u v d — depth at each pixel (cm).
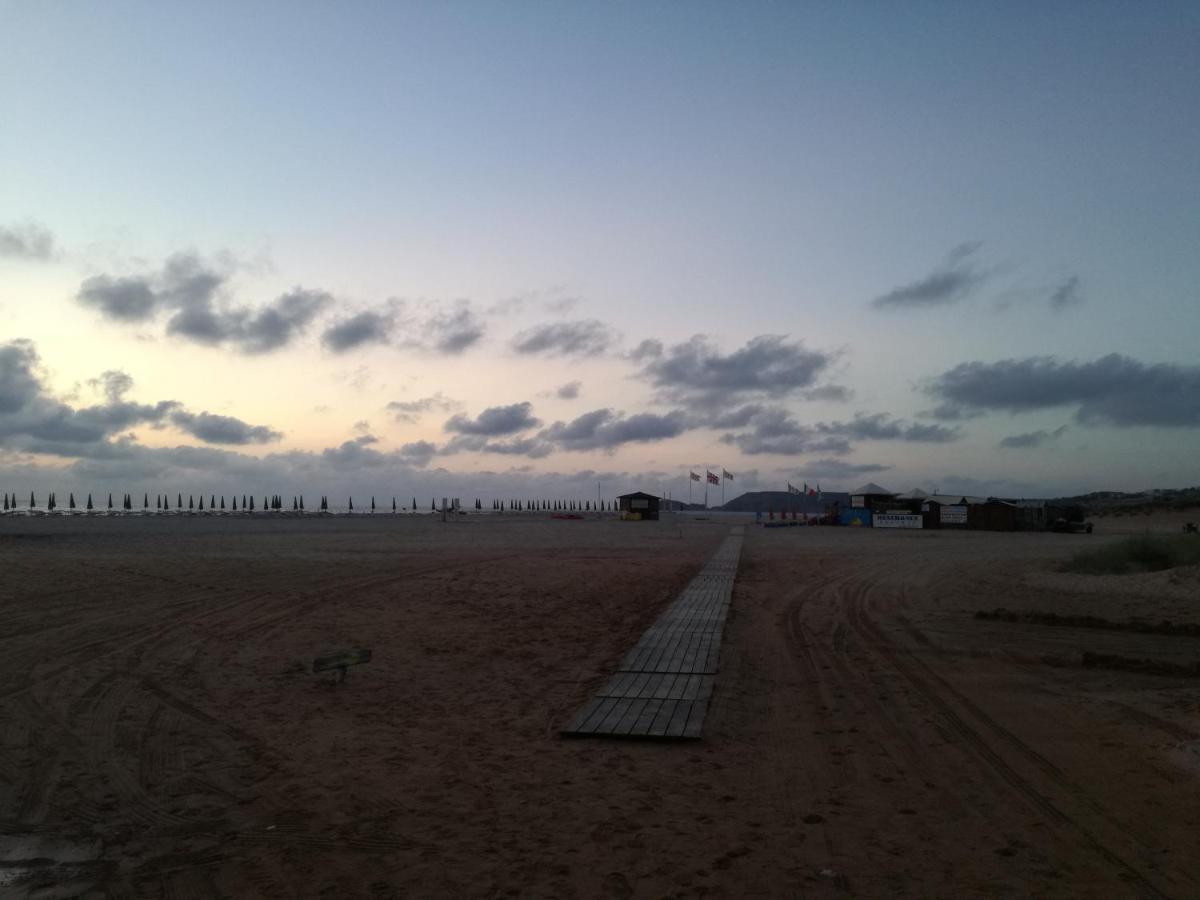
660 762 682
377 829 543
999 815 559
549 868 485
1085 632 1290
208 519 6812
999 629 1318
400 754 703
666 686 925
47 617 1355
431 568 2177
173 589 1697
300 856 502
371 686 948
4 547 2859
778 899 445
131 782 630
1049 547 3428
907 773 648
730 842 520
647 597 1717
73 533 4012
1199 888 452
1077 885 457
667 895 450
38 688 910
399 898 449
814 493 8119
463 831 540
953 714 820
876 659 1091
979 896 445
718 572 2162
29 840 525
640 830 540
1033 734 747
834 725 787
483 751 712
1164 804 573
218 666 1032
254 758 689
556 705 872
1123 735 737
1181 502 8575
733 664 1069
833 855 500
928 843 516
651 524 6556
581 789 618
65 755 691
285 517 7750
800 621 1411
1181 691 902
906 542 3906
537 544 3394
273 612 1437
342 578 1923
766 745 727
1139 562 2102
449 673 1020
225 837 530
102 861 496
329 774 652
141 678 962
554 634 1287
